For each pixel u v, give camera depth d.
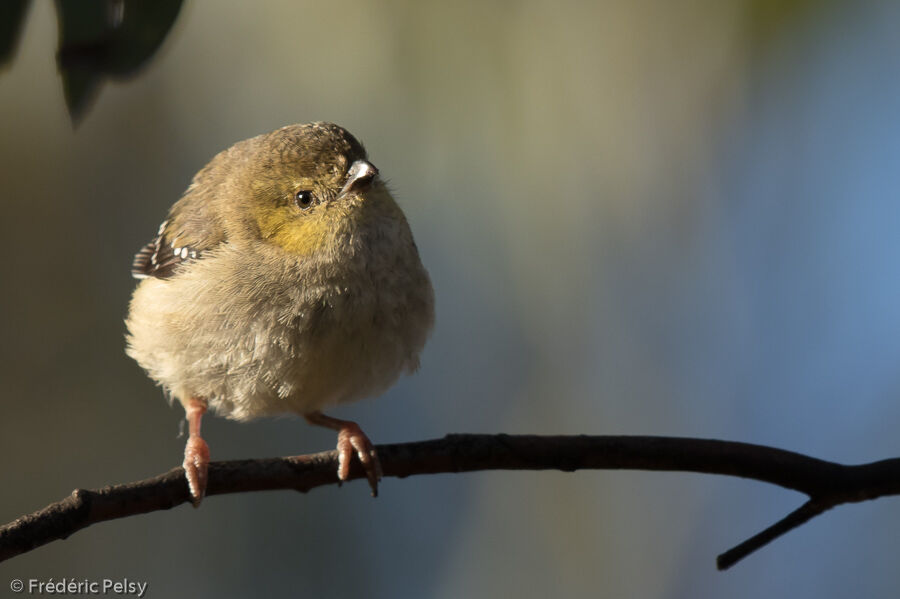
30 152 12.26
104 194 12.45
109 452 11.72
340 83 11.79
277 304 7.73
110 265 12.30
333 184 7.91
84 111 4.78
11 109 12.15
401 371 8.27
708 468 6.65
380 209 8.04
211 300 7.82
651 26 11.77
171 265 8.36
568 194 12.20
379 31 11.52
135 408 11.91
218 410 8.39
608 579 11.96
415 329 8.14
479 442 6.91
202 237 8.23
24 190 12.20
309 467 6.98
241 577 11.55
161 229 9.02
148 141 12.59
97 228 12.38
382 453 7.03
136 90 12.46
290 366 7.76
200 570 11.49
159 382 8.50
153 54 4.79
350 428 7.38
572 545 12.09
